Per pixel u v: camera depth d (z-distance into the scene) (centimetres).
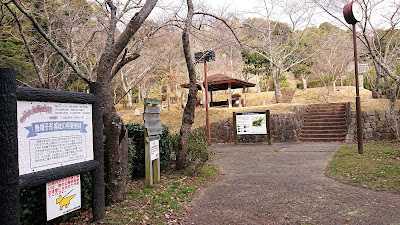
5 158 253
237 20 1192
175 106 3078
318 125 1560
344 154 868
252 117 1357
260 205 444
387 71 920
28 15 418
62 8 747
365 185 525
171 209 427
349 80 3228
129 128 659
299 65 2981
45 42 766
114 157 445
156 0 477
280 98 2191
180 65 2372
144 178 660
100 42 934
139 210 414
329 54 2547
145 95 3528
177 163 712
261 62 3025
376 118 1260
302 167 742
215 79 2020
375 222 350
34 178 277
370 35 1239
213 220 387
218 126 1581
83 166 337
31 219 336
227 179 642
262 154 1023
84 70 1352
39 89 286
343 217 374
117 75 2170
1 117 253
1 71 255
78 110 340
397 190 478
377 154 814
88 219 380
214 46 1055
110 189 445
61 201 316
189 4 658
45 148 294
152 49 1420
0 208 251
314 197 473
